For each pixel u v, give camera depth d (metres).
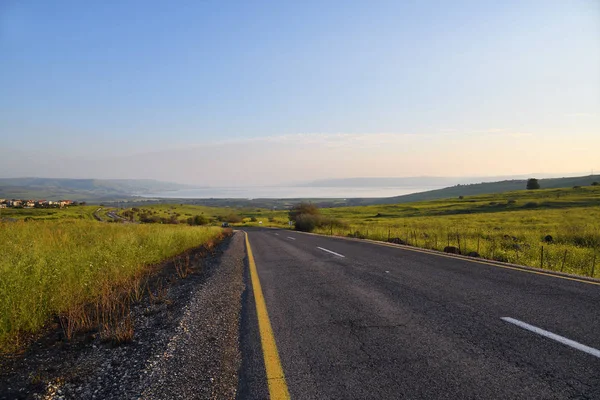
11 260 6.83
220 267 9.08
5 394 2.78
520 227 29.86
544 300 5.08
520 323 4.12
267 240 19.91
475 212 72.62
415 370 3.08
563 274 7.06
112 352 3.56
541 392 2.64
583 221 34.66
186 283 6.94
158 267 9.43
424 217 63.94
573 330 3.85
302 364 3.28
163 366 3.17
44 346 3.85
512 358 3.22
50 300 5.05
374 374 3.03
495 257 11.12
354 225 42.84
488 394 2.64
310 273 7.98
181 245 14.38
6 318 3.99
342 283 6.75
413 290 5.96
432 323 4.26
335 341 3.81
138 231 16.48
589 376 2.85
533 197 96.19
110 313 4.76
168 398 2.67
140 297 5.89
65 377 3.04
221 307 5.23
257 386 2.89
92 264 7.37
